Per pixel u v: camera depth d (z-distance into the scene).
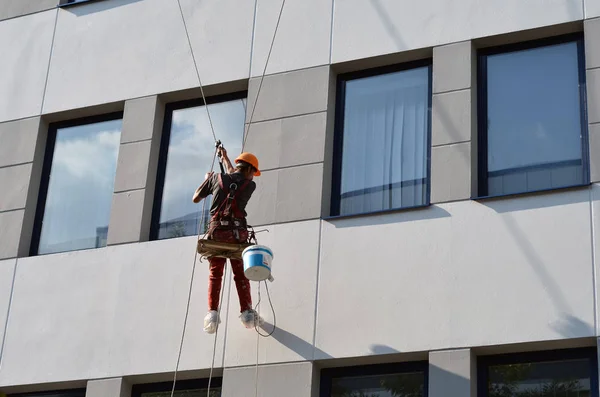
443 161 23.39
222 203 22.72
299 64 25.47
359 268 22.98
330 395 22.62
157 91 26.53
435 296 22.22
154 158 26.12
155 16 27.34
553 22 23.84
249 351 23.00
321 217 23.73
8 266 25.84
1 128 27.62
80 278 25.09
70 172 27.11
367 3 25.47
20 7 28.91
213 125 26.27
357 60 25.11
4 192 26.86
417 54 24.84
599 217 21.83
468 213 22.70
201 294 23.92
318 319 22.81
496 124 23.95
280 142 24.81
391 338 22.16
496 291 21.86
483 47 24.59
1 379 24.61
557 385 21.38
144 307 24.23
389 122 24.84
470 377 21.36
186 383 23.81
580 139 23.25
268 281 23.47
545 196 22.34
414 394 22.12
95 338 24.33
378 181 24.36
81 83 27.38
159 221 25.66
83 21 28.09
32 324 24.98
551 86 23.92
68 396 24.52
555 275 21.64
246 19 26.42
